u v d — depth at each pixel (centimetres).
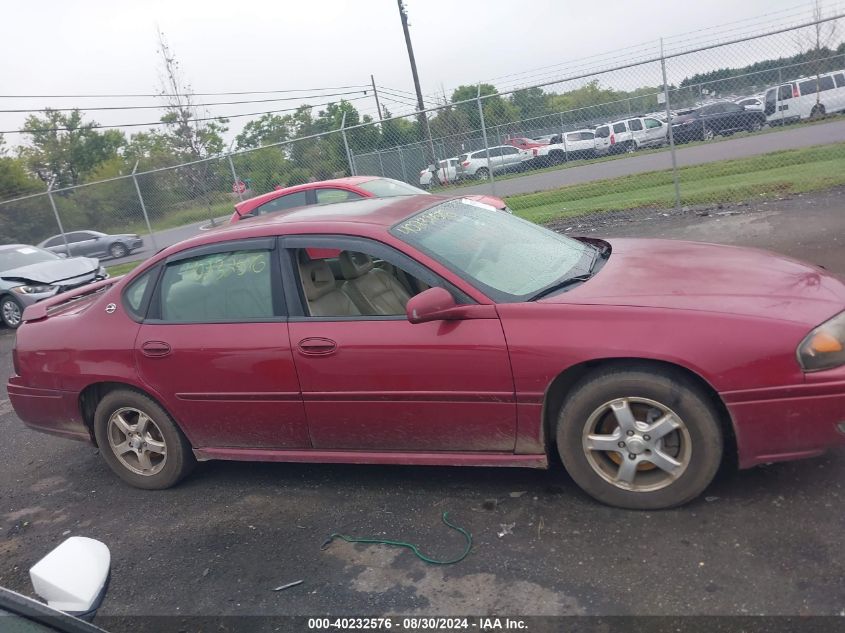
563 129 1697
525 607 286
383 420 369
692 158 1700
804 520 312
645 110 1550
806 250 772
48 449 546
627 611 274
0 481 499
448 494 384
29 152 4125
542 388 333
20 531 420
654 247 423
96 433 446
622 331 320
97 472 488
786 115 1733
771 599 268
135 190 1706
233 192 1577
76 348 434
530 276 374
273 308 386
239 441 410
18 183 3325
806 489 335
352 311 396
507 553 323
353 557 339
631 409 330
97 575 194
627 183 1537
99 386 440
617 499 341
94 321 435
